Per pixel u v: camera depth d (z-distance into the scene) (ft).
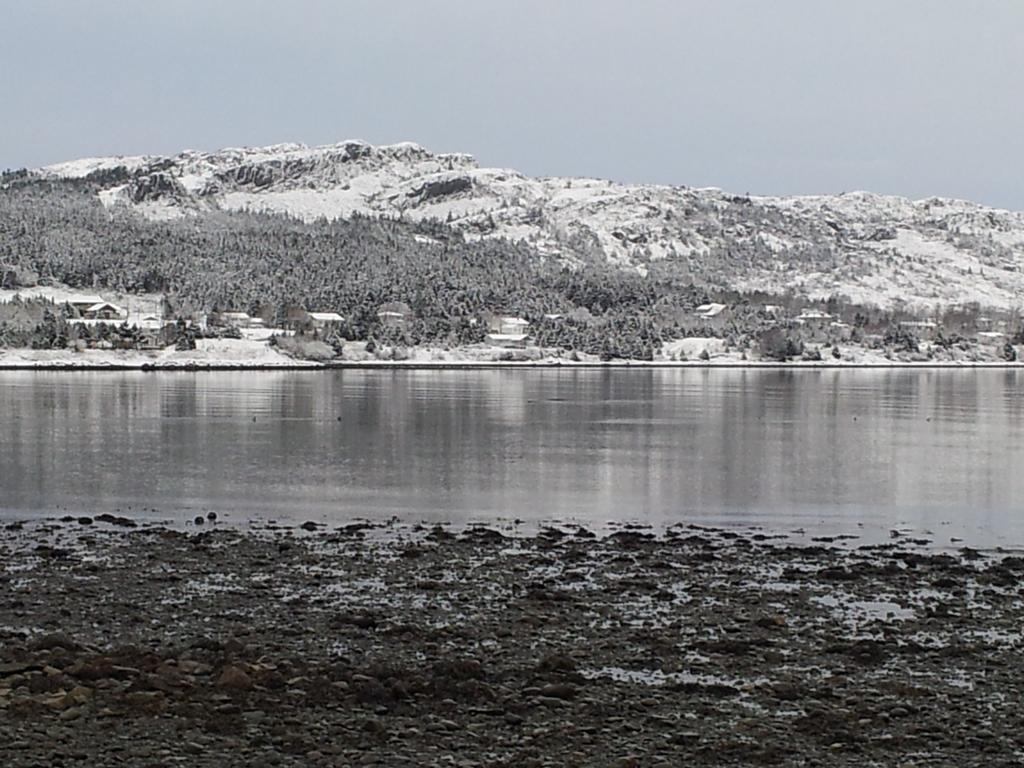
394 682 99.81
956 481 306.55
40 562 166.50
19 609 132.98
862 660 114.62
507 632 125.18
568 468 330.34
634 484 293.64
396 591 148.87
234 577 157.07
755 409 619.67
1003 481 306.96
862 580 160.25
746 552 187.01
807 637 124.57
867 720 94.12
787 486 292.40
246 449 374.02
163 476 297.33
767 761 84.79
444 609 137.69
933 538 211.61
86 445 378.73
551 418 536.83
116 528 206.08
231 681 98.68
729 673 109.40
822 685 105.40
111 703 92.27
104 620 128.16
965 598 147.74
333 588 150.41
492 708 95.61
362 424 486.38
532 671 108.06
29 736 84.33
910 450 394.11
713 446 403.13
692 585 155.74
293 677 102.12
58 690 95.04
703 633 125.80
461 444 402.31
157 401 617.21
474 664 107.65
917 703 100.01
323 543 190.39
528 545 190.70
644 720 93.97
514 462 344.69
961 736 90.79
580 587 153.17
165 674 100.01
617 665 111.75
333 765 81.82
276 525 215.51
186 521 219.41
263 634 122.31
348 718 92.12
